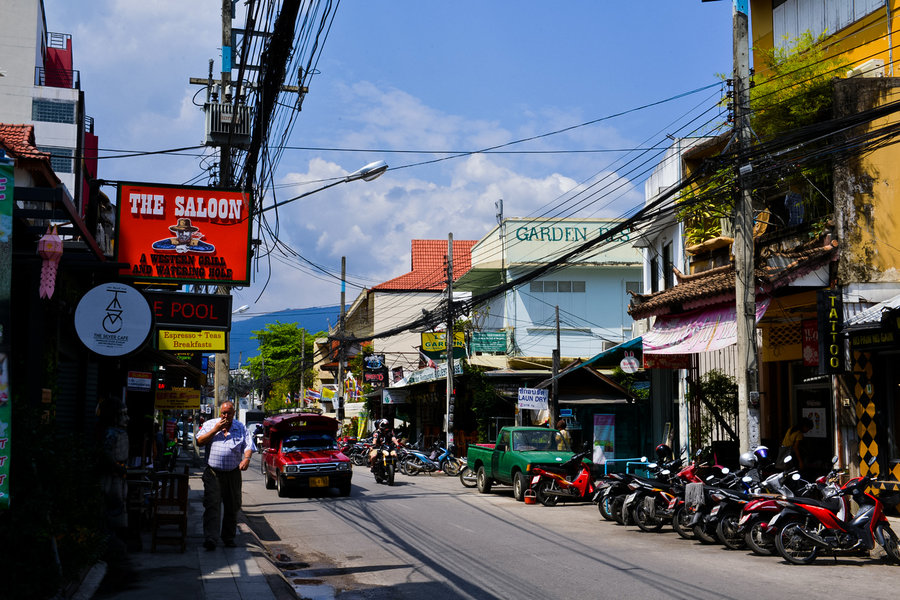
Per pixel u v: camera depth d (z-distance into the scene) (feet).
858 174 50.39
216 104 54.39
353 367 187.93
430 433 143.23
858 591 29.04
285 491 71.00
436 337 119.14
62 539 26.66
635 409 81.20
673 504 43.27
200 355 96.99
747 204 48.06
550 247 134.10
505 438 69.41
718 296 56.08
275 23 31.55
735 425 65.36
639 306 67.87
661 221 78.84
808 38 60.44
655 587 29.96
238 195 53.11
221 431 38.58
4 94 114.01
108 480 35.70
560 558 36.94
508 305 133.18
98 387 55.52
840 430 50.57
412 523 50.72
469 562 36.35
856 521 35.09
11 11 117.29
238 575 31.27
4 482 20.92
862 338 47.14
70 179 113.60
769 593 28.71
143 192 51.96
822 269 50.47
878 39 60.18
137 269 51.39
